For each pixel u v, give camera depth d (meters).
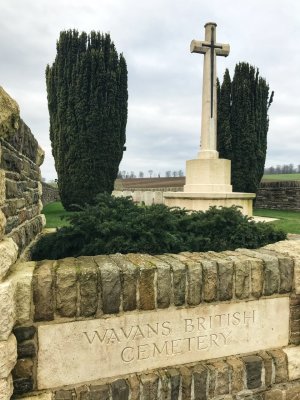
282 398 2.87
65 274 2.28
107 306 2.37
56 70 13.22
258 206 19.88
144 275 2.47
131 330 2.46
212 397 2.64
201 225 4.88
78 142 12.46
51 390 2.27
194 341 2.67
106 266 2.46
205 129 9.88
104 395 2.34
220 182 9.46
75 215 4.54
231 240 4.74
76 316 2.31
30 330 2.22
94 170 12.59
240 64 15.57
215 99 9.87
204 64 9.88
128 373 2.47
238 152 15.51
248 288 2.82
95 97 12.37
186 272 2.60
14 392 2.20
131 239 4.20
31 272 2.30
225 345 2.78
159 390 2.48
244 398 2.76
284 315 2.99
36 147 5.15
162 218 4.50
